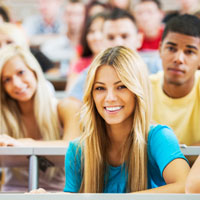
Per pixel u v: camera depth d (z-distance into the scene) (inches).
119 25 170.7
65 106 130.4
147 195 58.7
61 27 271.0
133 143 84.9
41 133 127.6
